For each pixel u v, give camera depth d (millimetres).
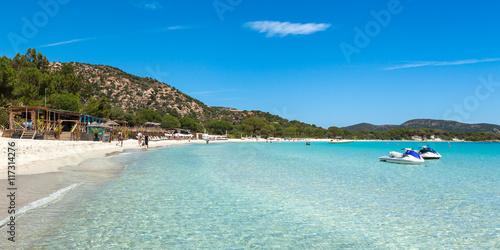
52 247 6062
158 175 16781
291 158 34375
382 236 7551
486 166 27312
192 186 13734
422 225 8539
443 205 11016
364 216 9383
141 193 11750
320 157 37281
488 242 7238
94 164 20031
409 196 12609
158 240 6836
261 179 16750
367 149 68188
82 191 11484
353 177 18312
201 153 38375
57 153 22609
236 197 11719
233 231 7660
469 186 15398
